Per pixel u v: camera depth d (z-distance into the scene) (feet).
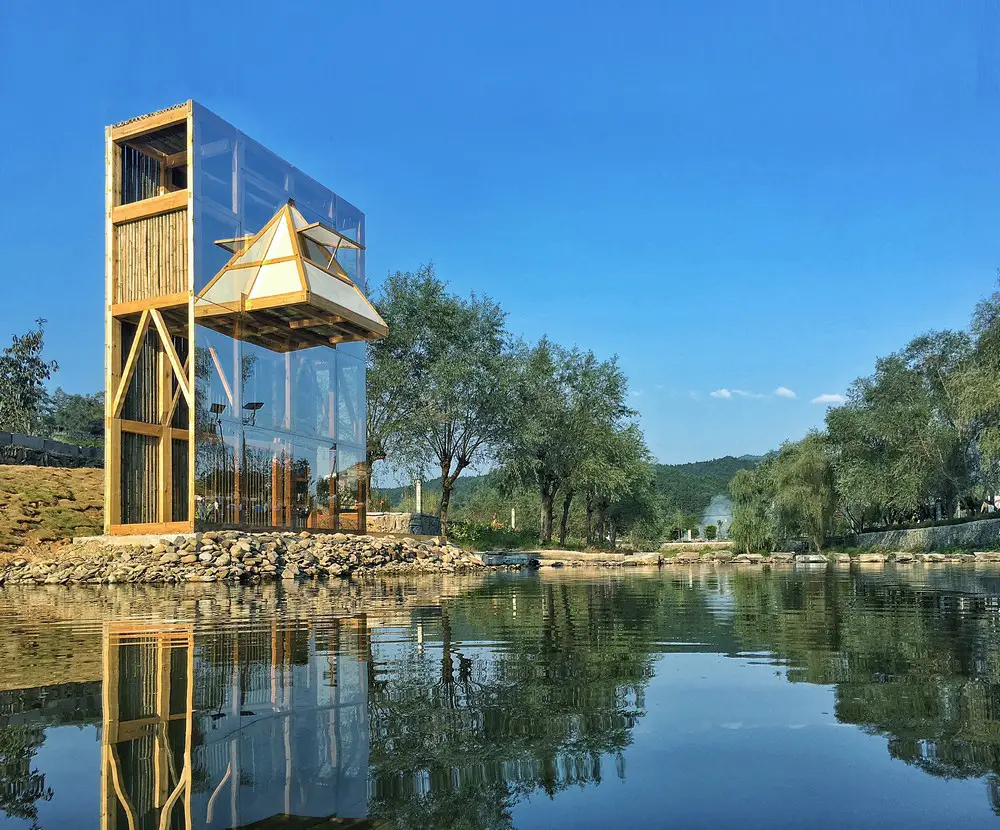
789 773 6.18
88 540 50.88
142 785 6.09
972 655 12.46
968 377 112.37
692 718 8.12
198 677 11.07
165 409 58.39
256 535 51.34
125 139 56.39
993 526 113.70
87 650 14.39
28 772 6.48
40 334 116.78
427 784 6.02
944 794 5.63
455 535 113.09
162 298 53.42
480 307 106.42
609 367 132.36
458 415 97.09
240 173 56.39
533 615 21.40
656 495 173.88
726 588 36.01
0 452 69.10
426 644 14.80
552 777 6.15
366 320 60.08
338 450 66.59
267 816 5.34
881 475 136.05
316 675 11.16
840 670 11.10
